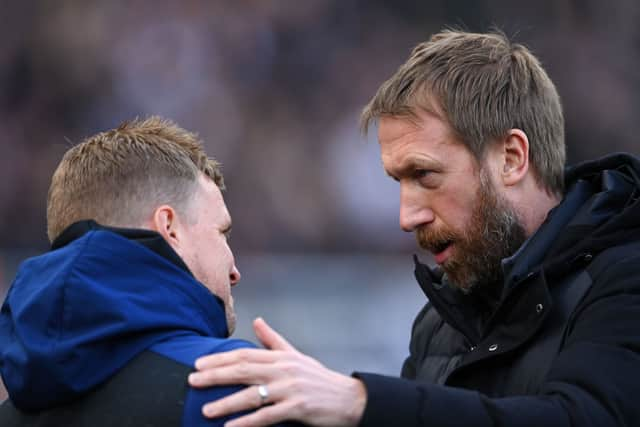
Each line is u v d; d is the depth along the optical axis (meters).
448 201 5.88
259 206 33.41
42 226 32.03
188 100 34.44
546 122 6.02
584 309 5.34
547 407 4.72
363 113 6.19
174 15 35.16
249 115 34.78
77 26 34.50
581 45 36.62
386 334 21.06
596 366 4.89
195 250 5.25
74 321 4.53
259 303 20.75
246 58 35.34
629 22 36.75
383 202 33.69
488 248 5.87
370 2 36.97
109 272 4.68
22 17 34.31
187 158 5.36
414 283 21.67
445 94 5.83
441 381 6.27
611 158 5.95
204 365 4.51
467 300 6.19
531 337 5.45
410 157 5.87
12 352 4.56
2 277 22.58
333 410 4.52
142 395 4.52
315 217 33.38
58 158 33.28
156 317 4.67
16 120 33.47
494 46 6.09
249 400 4.41
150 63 34.62
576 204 5.86
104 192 5.12
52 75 34.06
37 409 4.68
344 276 21.20
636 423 4.79
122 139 5.28
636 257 5.34
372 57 36.47
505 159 5.92
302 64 35.72
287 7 36.09
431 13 37.16
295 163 34.22
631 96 36.28
